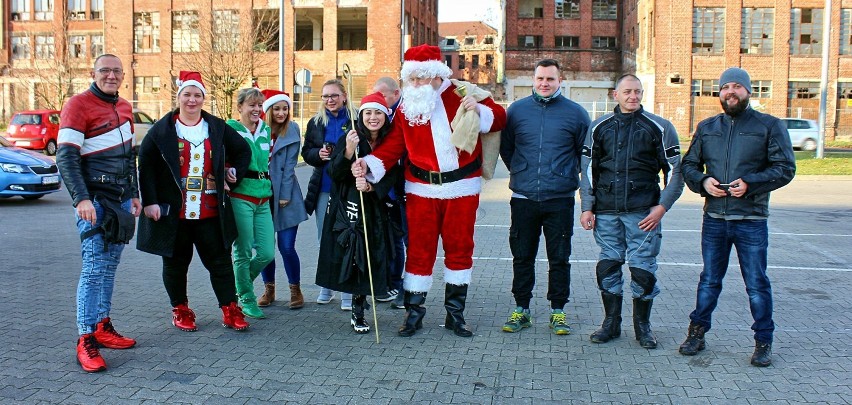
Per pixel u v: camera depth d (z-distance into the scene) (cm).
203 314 642
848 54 4369
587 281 791
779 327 604
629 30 5116
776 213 1385
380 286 577
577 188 599
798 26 4369
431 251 585
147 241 558
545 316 645
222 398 439
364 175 561
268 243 630
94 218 483
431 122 573
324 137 665
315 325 612
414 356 526
